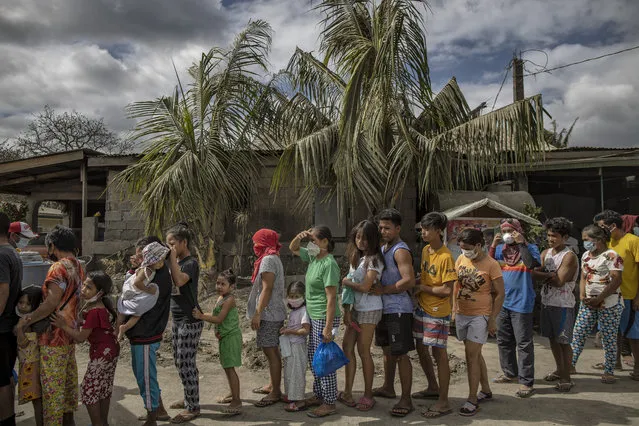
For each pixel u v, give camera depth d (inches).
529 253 189.0
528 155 330.6
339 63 335.0
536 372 216.1
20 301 139.6
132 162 420.5
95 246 426.3
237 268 388.5
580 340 208.8
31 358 139.7
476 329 165.8
